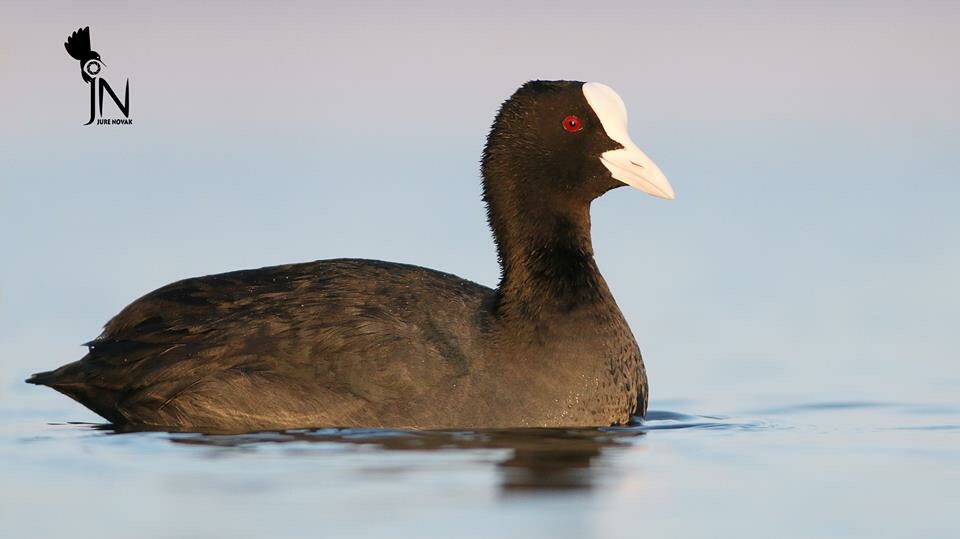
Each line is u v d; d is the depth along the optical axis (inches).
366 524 466.3
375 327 613.3
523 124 655.1
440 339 615.8
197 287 643.5
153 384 612.4
